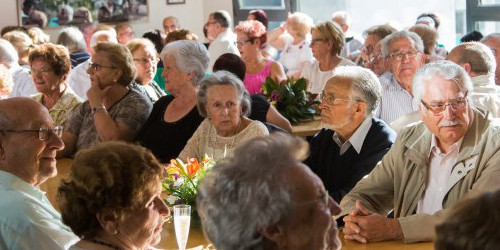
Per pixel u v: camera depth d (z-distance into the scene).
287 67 9.43
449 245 1.29
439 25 8.93
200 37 12.48
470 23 9.36
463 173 3.25
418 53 5.21
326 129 4.16
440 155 3.35
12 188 3.02
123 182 2.33
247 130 4.33
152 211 2.41
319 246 1.84
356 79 3.90
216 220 1.83
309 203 1.80
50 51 5.51
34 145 3.07
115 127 5.17
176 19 11.28
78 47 8.70
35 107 3.11
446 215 1.35
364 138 3.95
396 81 5.44
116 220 2.35
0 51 7.33
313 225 1.81
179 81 4.88
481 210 1.28
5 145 3.05
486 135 3.22
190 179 3.47
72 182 2.35
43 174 3.15
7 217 2.88
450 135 3.23
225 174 1.83
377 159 3.88
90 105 5.33
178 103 4.97
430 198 3.39
